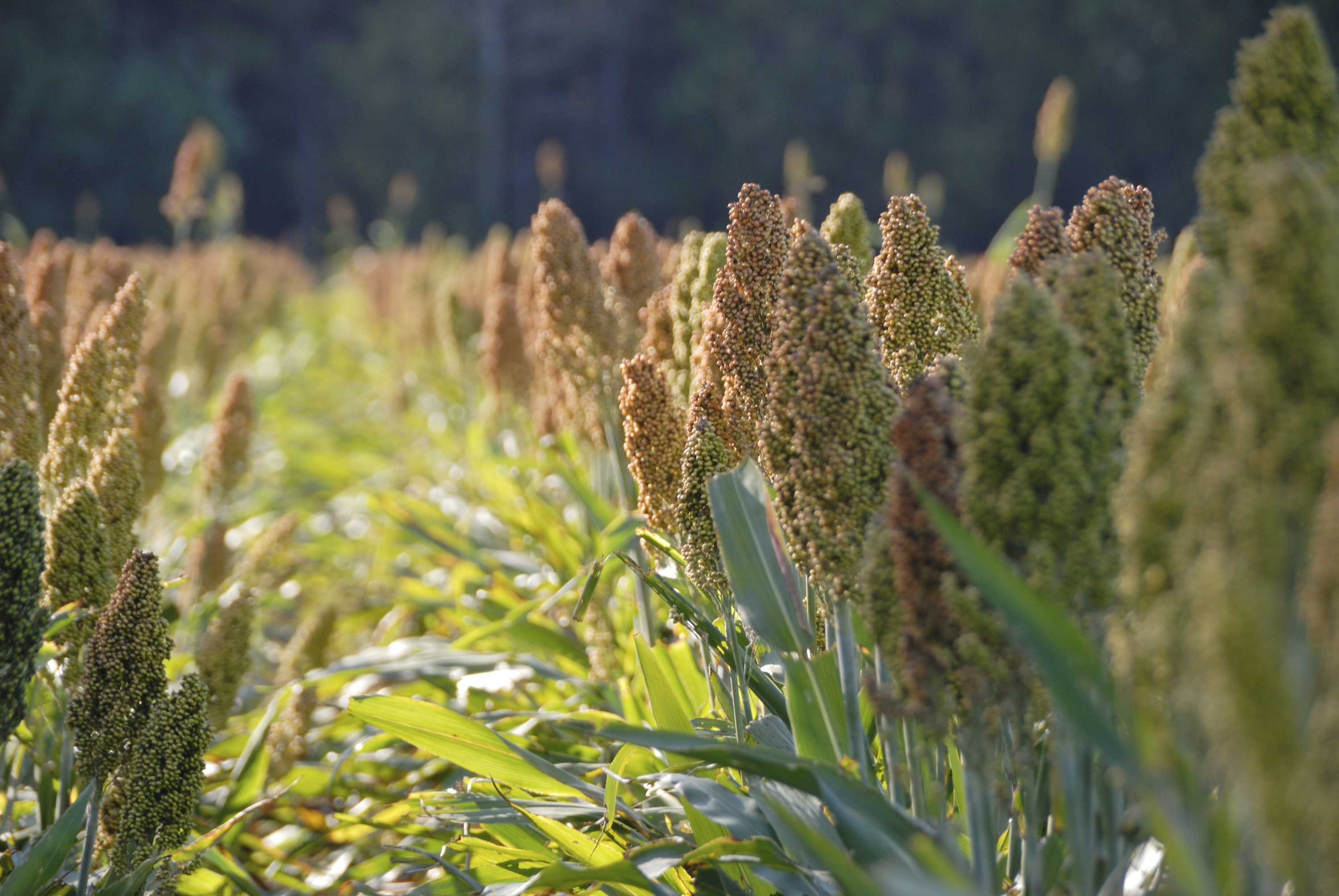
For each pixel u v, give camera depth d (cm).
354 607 372
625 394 227
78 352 244
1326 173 185
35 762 241
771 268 218
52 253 295
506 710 265
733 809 205
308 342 1112
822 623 218
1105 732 179
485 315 487
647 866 204
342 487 546
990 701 188
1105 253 206
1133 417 187
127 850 216
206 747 218
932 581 187
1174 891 181
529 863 225
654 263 301
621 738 198
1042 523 183
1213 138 188
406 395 666
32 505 211
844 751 206
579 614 230
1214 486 172
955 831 204
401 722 228
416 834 240
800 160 762
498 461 336
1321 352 165
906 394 211
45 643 231
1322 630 166
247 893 238
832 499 197
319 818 264
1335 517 160
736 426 222
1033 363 182
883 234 213
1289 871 162
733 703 219
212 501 356
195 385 581
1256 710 157
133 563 218
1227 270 186
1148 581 176
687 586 235
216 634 255
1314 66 185
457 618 316
